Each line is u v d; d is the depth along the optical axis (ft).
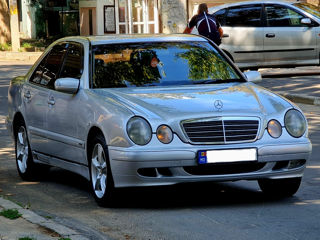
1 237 28.94
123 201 36.29
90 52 40.91
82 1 208.33
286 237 29.58
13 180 45.91
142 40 42.24
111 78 39.55
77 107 38.78
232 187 41.09
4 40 187.73
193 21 87.35
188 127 34.53
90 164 37.45
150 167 34.22
